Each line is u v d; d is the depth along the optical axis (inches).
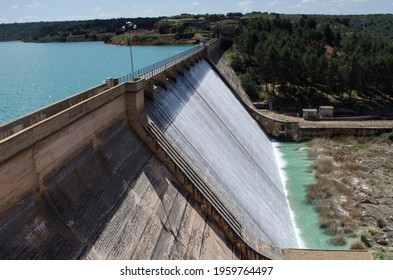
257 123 2807.6
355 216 1611.7
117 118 1075.3
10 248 580.7
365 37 5152.6
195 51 2664.9
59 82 2657.5
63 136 777.6
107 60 4261.8
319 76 3437.5
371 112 3208.7
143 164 1069.8
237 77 3848.4
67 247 668.7
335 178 1993.1
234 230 1113.4
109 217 805.9
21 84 2534.5
